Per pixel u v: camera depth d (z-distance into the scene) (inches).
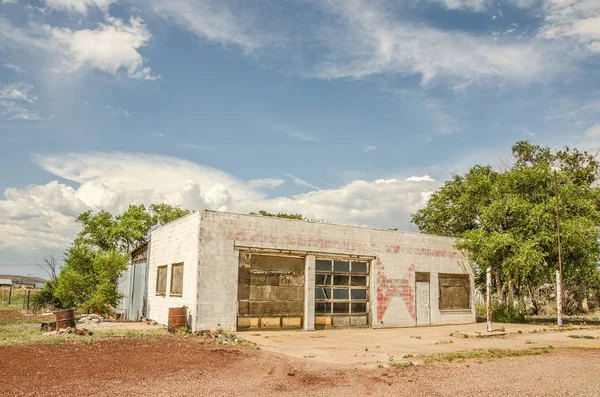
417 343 647.8
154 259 917.2
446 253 998.4
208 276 709.3
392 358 504.7
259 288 757.9
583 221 963.3
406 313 913.5
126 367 414.6
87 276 1012.5
